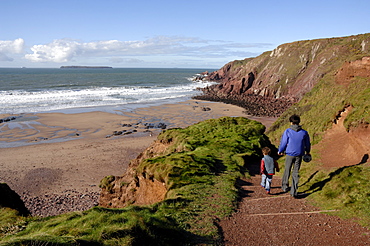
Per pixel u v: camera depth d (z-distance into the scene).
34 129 40.91
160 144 17.59
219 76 172.00
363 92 11.97
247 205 7.18
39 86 104.12
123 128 42.97
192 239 4.99
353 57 20.45
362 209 5.54
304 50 96.19
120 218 4.79
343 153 9.44
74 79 148.88
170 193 8.64
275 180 9.53
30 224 5.25
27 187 22.67
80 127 42.81
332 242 4.73
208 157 11.92
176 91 98.56
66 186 23.02
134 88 105.00
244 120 19.53
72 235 4.09
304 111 22.66
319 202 6.55
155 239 4.50
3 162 28.11
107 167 27.42
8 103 61.88
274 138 21.81
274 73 94.56
